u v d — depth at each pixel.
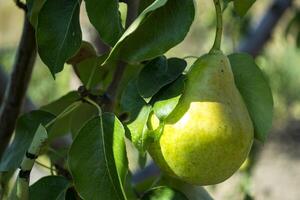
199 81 0.72
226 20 1.64
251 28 1.69
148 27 0.71
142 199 0.77
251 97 0.75
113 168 0.71
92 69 0.83
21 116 0.79
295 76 4.02
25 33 0.86
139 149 0.71
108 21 0.71
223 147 0.71
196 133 0.70
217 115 0.71
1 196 0.86
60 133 0.86
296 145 4.34
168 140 0.71
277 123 4.52
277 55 3.07
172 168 0.72
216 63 0.72
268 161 4.14
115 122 0.71
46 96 2.55
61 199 0.75
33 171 1.19
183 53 3.60
